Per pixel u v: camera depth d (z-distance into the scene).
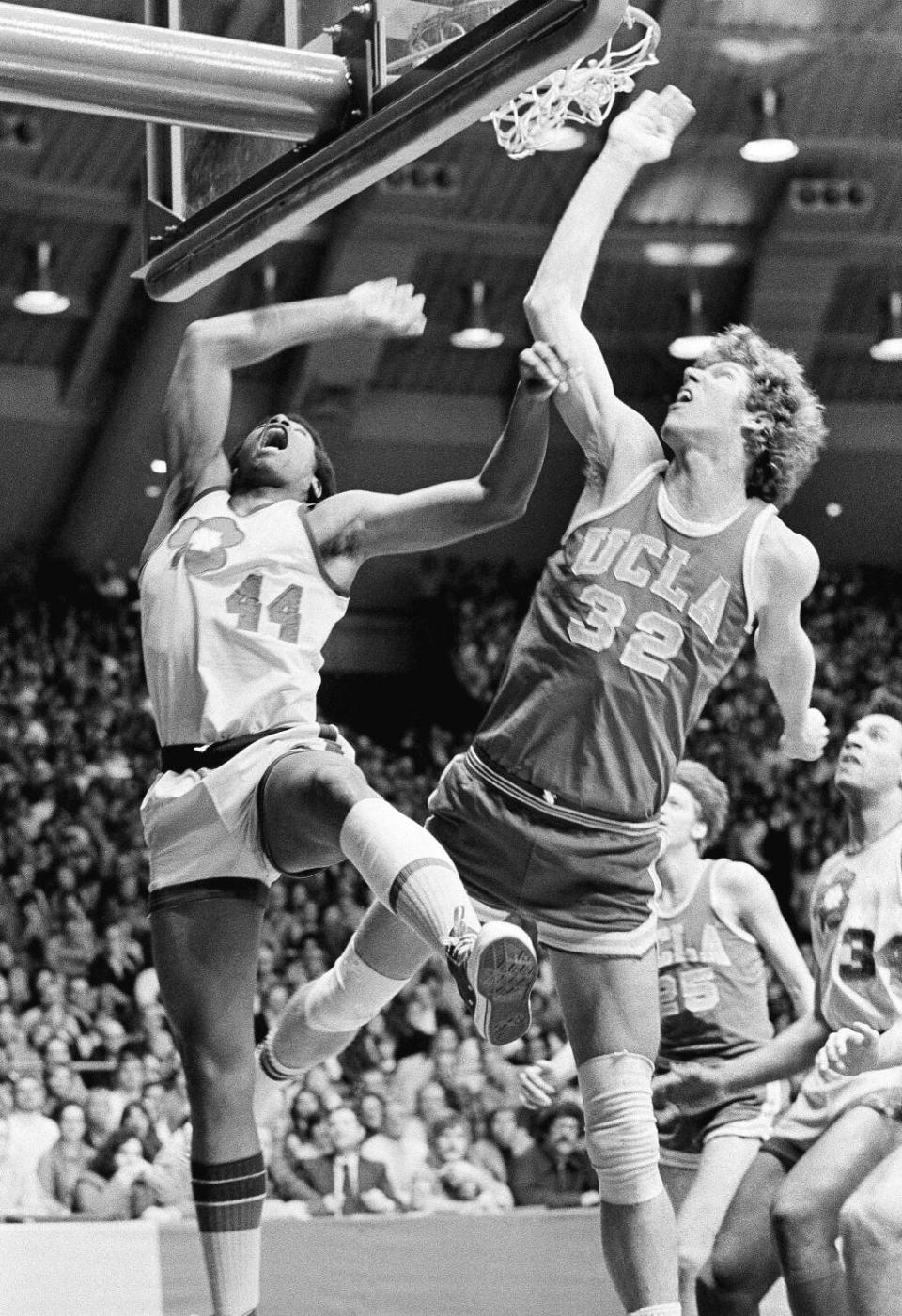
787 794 18.12
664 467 3.71
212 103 3.86
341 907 13.75
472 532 3.56
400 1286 5.77
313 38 4.01
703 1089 4.46
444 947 2.87
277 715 3.39
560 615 3.61
